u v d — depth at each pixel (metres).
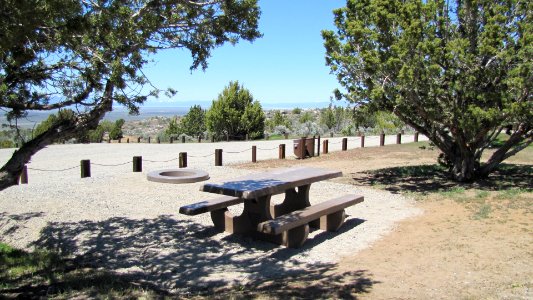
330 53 10.94
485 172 11.46
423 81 9.47
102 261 5.99
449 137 11.61
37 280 5.28
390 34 9.88
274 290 4.65
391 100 10.45
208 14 5.61
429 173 12.75
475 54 9.97
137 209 8.71
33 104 5.09
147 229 7.39
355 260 5.70
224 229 7.25
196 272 5.52
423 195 9.71
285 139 29.17
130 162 15.89
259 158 16.86
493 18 9.30
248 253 6.23
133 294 4.71
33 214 8.22
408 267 5.28
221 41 5.86
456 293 4.38
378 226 7.38
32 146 4.59
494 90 9.87
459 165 11.30
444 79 10.05
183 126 36.81
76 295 4.71
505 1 9.83
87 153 19.53
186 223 7.74
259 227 5.88
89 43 4.92
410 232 6.92
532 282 4.65
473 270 5.09
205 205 6.80
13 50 4.47
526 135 11.16
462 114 9.62
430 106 9.98
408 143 22.05
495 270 5.07
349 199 7.50
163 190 10.48
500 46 9.59
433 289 4.51
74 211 8.46
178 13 5.57
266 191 6.26
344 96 11.21
